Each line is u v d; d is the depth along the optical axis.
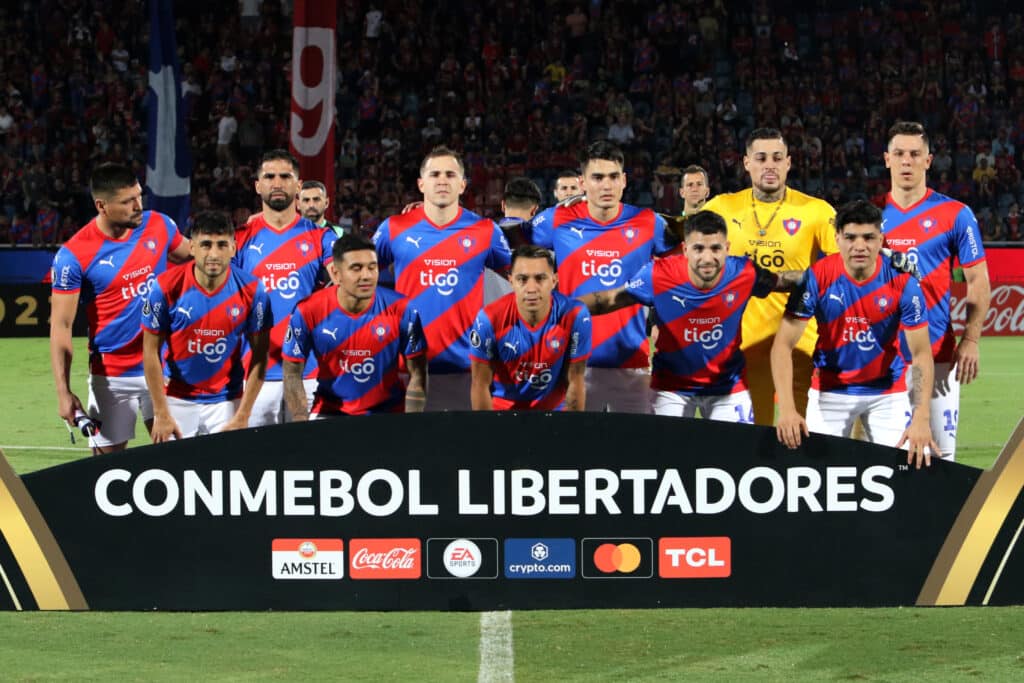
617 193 9.39
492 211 32.12
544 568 7.04
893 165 9.62
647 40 34.59
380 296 8.56
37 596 7.03
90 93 32.38
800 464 7.00
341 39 34.44
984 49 35.25
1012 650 6.89
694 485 7.00
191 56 33.53
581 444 6.99
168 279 8.90
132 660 6.77
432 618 7.59
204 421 9.27
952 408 9.73
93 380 9.56
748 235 9.91
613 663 6.72
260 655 6.87
